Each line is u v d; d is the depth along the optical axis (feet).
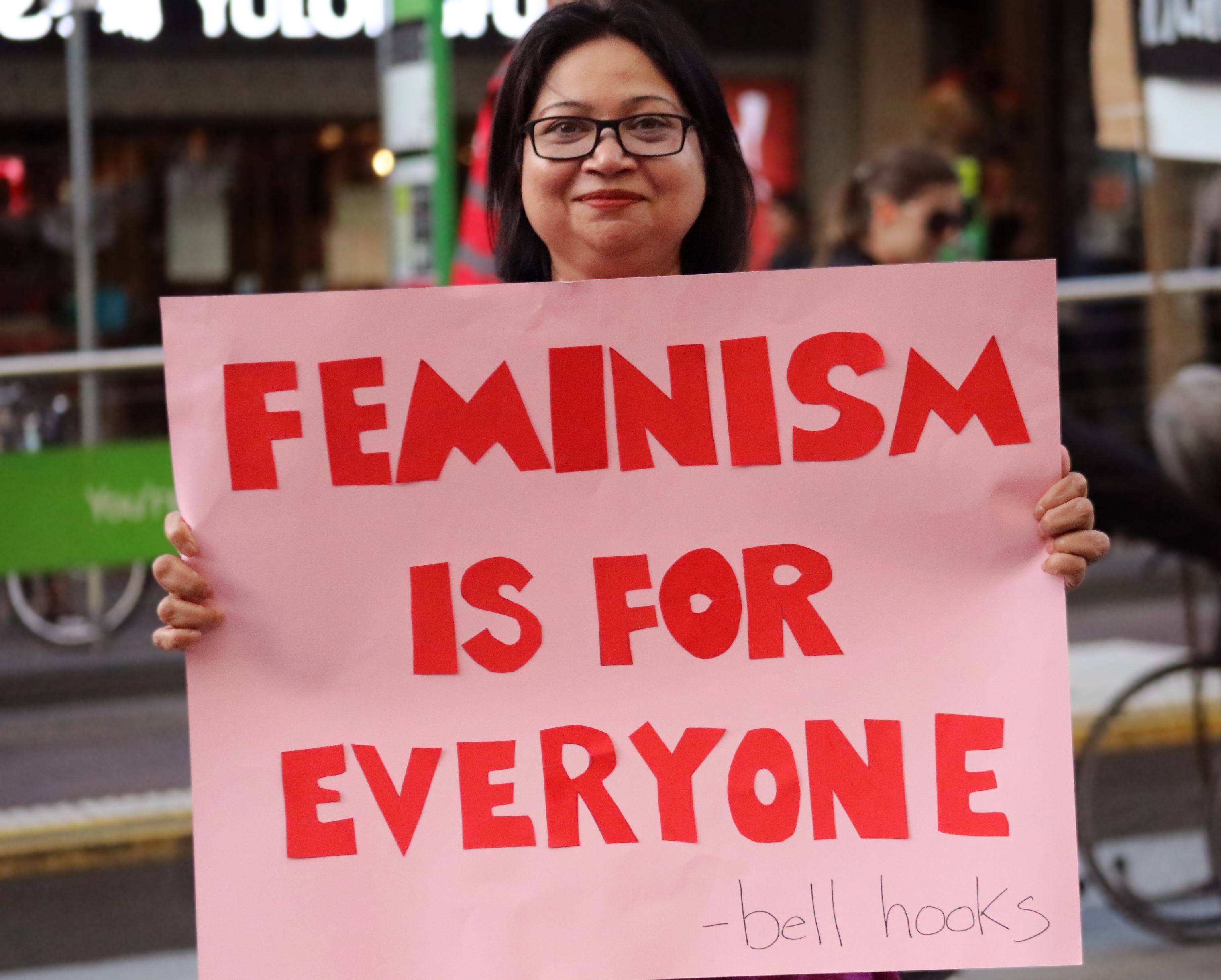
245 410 7.39
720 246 7.68
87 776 20.83
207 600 7.39
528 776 7.38
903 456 7.43
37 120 34.50
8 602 24.26
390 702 7.38
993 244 40.65
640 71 7.24
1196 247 26.00
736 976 7.39
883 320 7.43
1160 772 17.03
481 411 7.41
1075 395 25.30
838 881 7.36
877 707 7.39
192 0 35.40
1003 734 7.37
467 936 7.35
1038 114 42.06
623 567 7.42
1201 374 18.54
